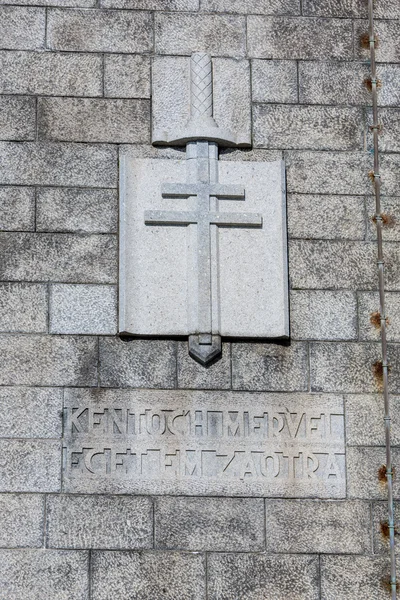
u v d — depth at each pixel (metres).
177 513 11.73
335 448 12.02
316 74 12.98
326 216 12.59
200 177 12.48
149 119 12.69
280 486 11.88
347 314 12.37
